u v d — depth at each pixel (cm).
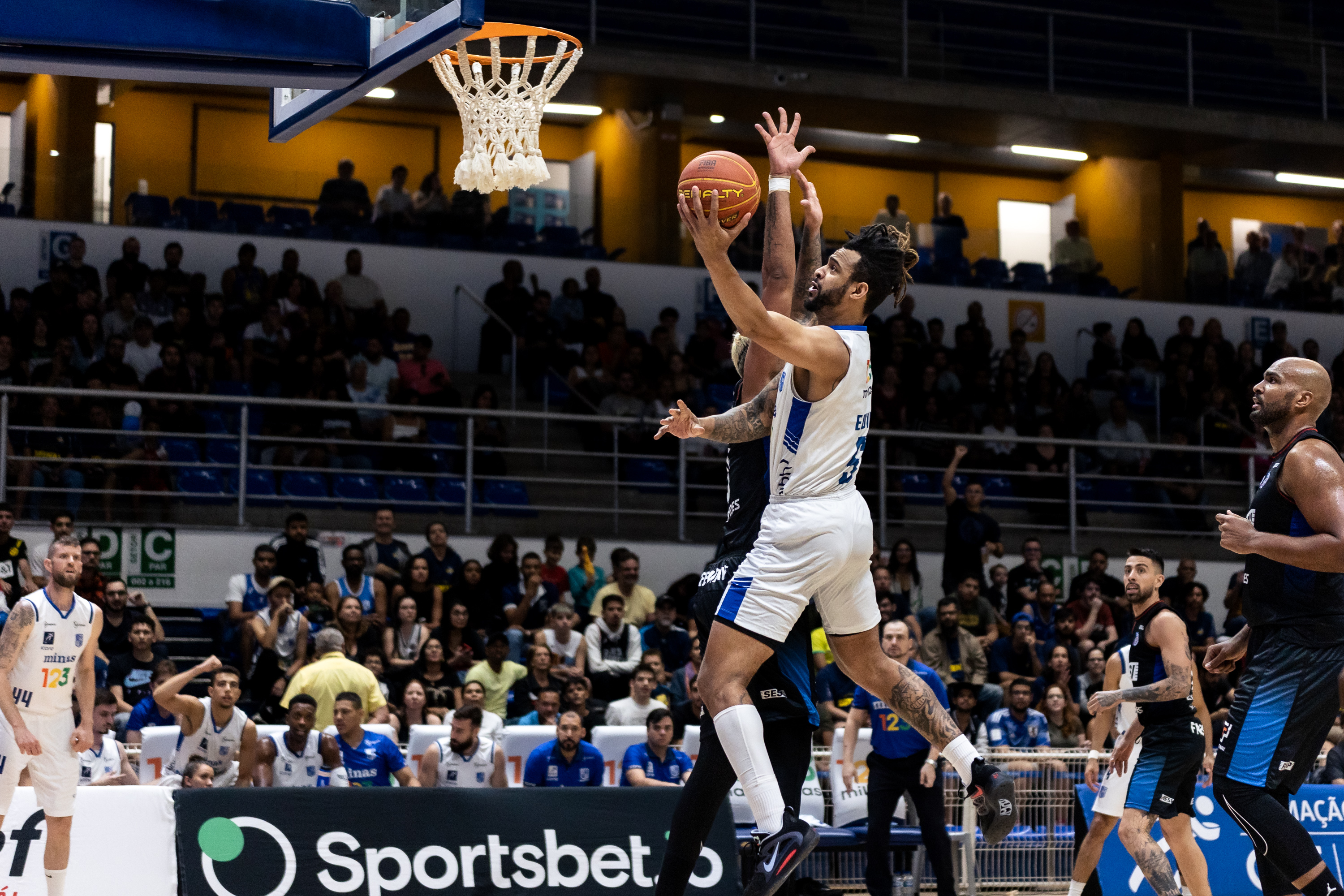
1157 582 716
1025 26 2042
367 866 702
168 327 1438
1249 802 507
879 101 1922
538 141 533
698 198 345
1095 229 2244
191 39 478
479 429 1475
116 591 1052
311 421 1425
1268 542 488
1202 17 2155
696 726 933
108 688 976
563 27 1812
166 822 693
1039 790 905
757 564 372
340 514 1358
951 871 809
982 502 1548
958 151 2208
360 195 1684
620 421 1410
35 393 1219
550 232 1788
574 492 1520
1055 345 1917
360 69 502
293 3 491
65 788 669
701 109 1956
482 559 1361
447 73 530
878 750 821
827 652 1105
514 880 723
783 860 344
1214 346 1884
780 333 352
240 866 686
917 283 1872
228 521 1317
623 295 1769
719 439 397
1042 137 2086
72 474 1266
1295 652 505
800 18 1928
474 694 965
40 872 691
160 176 1584
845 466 373
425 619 1163
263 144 1894
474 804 730
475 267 1719
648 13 1853
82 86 1623
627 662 1137
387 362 1502
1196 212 2333
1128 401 1831
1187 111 2027
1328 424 1900
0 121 1579
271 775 841
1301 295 2030
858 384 370
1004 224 2300
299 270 1617
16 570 1091
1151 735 698
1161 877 686
